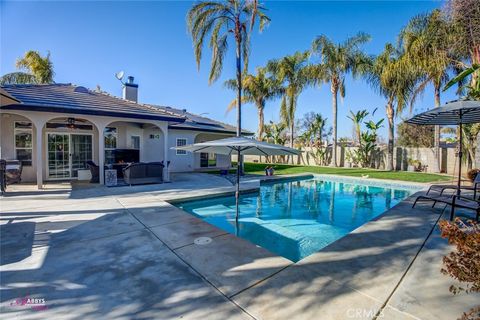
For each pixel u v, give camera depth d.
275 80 21.92
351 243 4.04
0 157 10.06
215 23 12.68
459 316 2.22
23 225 4.90
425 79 14.26
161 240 4.13
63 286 2.75
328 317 2.24
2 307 2.39
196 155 17.69
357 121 20.03
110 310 2.36
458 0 10.33
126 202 7.01
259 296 2.57
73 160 11.71
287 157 25.28
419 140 25.70
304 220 6.91
